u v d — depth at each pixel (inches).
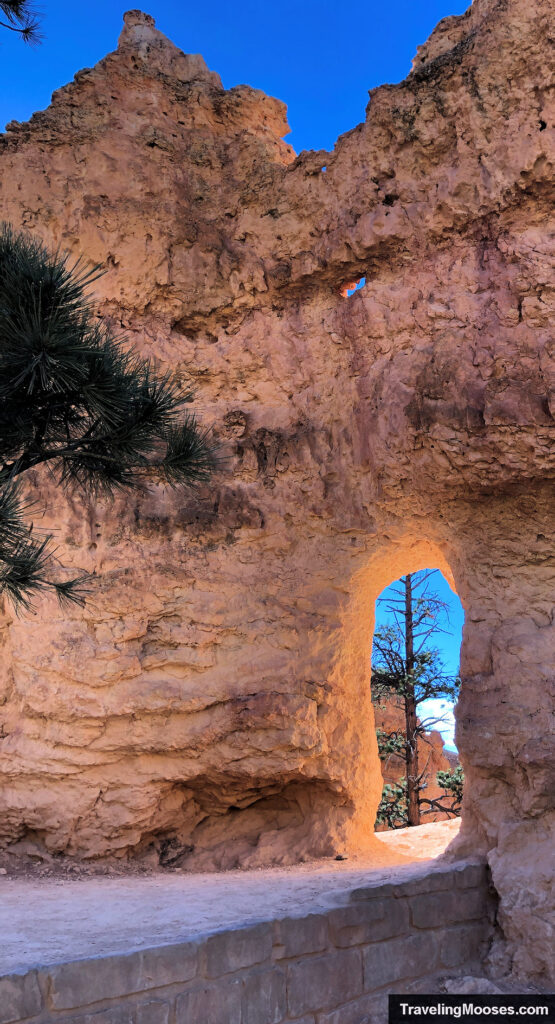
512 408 388.8
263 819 462.0
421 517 438.9
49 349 250.4
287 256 489.4
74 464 309.3
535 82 415.8
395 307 450.6
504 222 425.4
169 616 449.7
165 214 498.3
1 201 499.2
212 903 325.1
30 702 436.5
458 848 383.6
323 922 302.7
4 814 431.5
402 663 800.9
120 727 436.1
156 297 498.9
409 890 334.6
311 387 475.2
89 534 457.4
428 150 447.8
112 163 502.3
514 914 339.0
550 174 410.3
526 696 378.9
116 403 275.7
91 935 276.7
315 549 461.7
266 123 541.3
